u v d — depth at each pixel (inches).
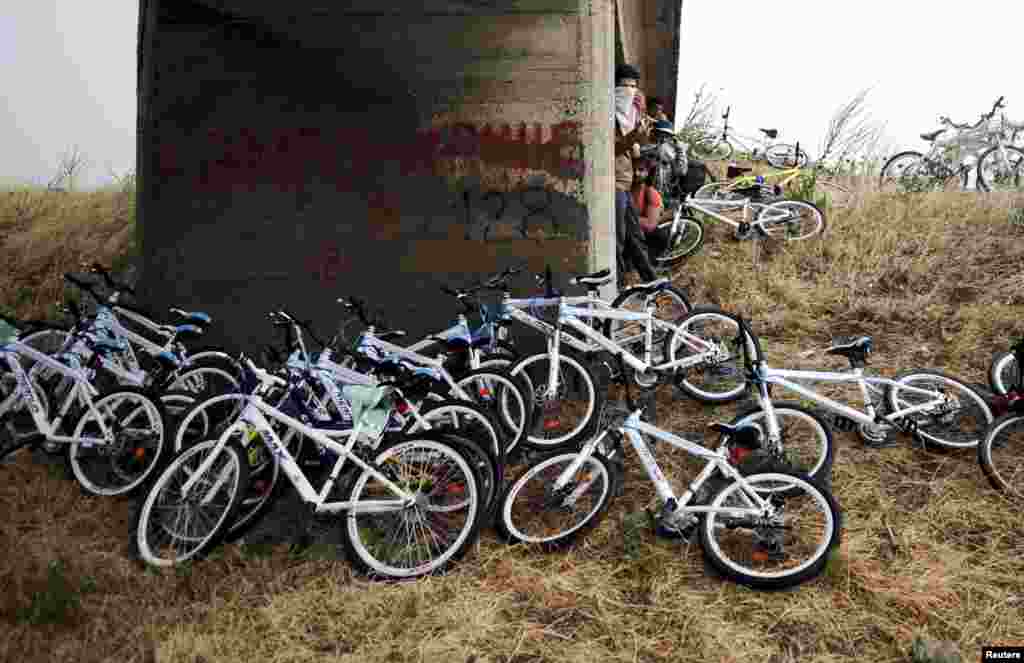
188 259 239.3
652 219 315.3
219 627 148.6
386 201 238.2
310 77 235.1
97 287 303.6
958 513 171.8
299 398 174.6
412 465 178.1
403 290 240.2
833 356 240.8
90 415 193.9
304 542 173.5
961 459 190.1
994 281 269.7
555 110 234.8
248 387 170.1
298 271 239.6
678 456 199.2
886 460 191.3
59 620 148.7
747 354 186.1
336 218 238.5
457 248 238.8
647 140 342.0
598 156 237.3
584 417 202.1
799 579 151.3
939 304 261.4
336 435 170.4
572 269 237.8
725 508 157.0
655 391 231.8
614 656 139.3
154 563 164.1
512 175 237.0
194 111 236.7
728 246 327.6
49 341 236.4
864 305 265.0
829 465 177.9
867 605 148.9
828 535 152.7
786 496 168.1
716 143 503.2
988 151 416.2
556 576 159.0
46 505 186.2
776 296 283.1
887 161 436.5
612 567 162.4
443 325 240.8
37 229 353.4
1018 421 183.0
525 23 233.0
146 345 225.0
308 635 146.8
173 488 179.3
